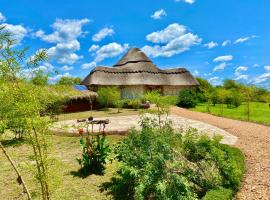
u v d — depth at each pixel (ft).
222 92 125.29
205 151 27.66
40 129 16.60
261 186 27.40
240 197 25.31
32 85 16.03
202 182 25.57
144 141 28.14
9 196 26.68
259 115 89.45
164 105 48.49
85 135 53.31
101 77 134.92
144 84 136.36
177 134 29.25
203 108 118.01
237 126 64.90
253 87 129.80
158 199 21.90
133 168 24.64
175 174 22.30
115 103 103.71
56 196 26.11
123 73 140.67
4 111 14.65
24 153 40.52
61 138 51.90
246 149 41.81
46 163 17.19
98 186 28.71
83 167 33.06
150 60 150.71
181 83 146.30
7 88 14.61
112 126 65.98
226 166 26.81
